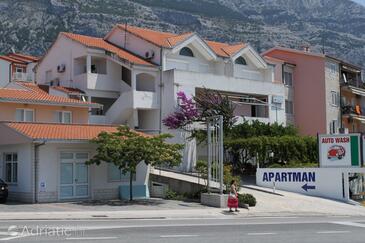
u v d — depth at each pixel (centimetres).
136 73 4775
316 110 6172
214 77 5025
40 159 3102
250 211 2967
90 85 4844
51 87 4819
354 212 3225
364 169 3750
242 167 4481
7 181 3278
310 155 4481
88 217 2403
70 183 3212
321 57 6159
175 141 4606
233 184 2948
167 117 4594
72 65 5100
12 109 3709
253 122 4856
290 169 3978
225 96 4741
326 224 2314
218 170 3369
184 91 4794
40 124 3397
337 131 6288
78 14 13888
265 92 5456
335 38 16925
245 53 5662
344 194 3781
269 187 4044
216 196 3075
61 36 5284
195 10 17325
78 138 3169
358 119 6781
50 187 3119
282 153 4362
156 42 5028
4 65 6775
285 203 3356
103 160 3136
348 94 6825
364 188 4200
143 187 3544
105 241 1555
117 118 4812
